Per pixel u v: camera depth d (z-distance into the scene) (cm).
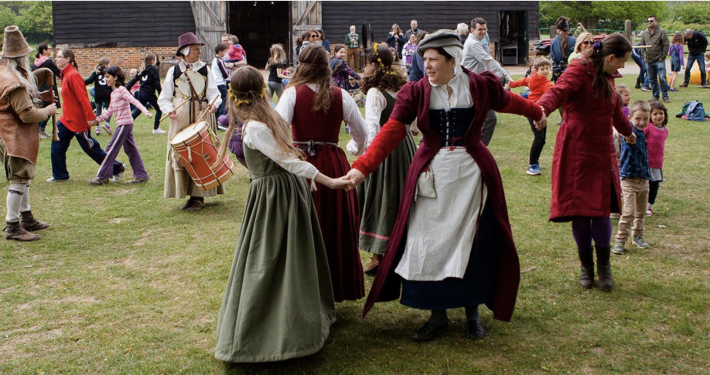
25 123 541
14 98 522
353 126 409
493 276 359
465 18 2345
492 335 374
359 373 335
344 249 392
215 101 635
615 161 432
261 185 344
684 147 902
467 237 348
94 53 2208
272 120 345
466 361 345
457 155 350
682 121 1124
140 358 352
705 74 1666
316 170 341
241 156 614
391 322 396
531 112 375
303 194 350
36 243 547
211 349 361
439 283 352
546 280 450
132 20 2203
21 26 6769
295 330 329
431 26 2323
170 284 455
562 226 571
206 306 417
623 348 356
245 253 340
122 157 935
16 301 428
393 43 1862
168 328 387
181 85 625
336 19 2264
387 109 451
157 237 563
